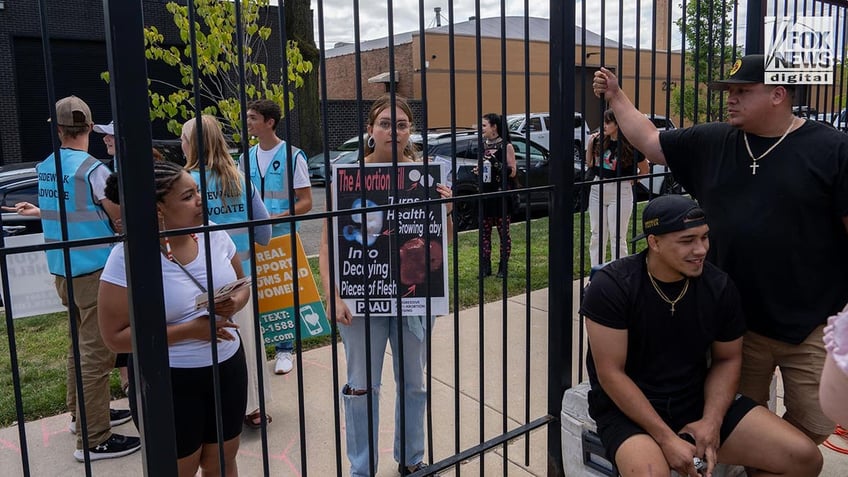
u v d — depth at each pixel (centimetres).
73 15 1507
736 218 239
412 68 1983
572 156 263
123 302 202
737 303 233
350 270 255
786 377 248
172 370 213
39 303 304
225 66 547
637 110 278
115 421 365
